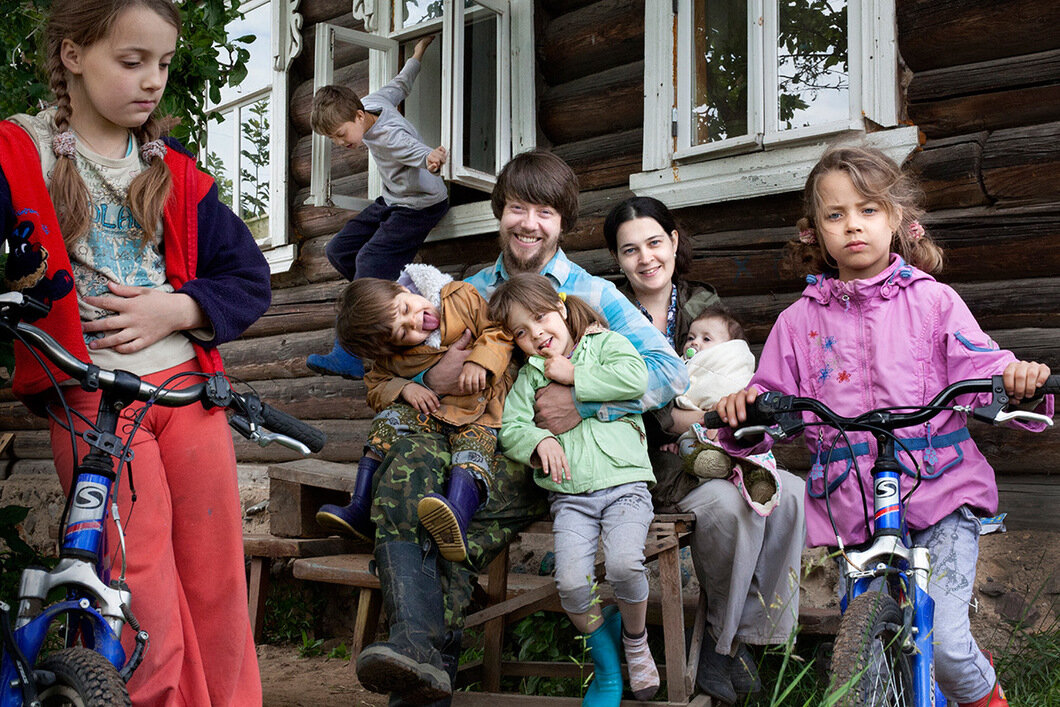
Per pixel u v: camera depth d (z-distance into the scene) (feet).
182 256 8.09
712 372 11.12
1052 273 11.53
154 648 7.36
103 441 6.32
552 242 11.44
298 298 20.80
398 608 9.11
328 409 19.58
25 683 5.71
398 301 10.33
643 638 9.84
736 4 13.93
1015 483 11.70
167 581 7.52
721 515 10.12
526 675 11.54
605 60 15.71
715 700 10.41
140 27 7.21
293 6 20.86
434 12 18.11
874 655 6.78
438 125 17.92
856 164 8.69
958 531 8.27
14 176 7.27
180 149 8.41
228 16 14.14
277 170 20.99
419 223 16.69
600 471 9.85
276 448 20.48
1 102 12.35
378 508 9.64
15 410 27.27
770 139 13.20
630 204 11.93
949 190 12.02
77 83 7.60
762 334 13.41
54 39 7.47
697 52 14.26
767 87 13.37
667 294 12.14
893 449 7.43
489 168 16.74
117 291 7.59
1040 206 11.51
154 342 7.75
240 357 21.77
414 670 8.54
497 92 16.47
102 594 6.13
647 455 10.25
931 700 7.09
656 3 14.44
